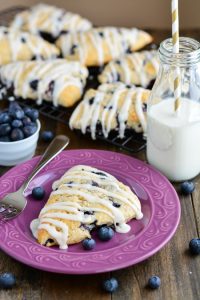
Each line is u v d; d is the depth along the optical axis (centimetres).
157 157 86
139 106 93
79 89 102
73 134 95
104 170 85
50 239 75
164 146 85
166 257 75
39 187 82
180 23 129
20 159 90
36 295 71
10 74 104
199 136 84
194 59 81
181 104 85
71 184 80
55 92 100
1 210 79
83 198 77
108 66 108
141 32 118
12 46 112
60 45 116
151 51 112
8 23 124
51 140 94
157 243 73
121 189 79
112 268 70
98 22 130
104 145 93
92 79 110
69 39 116
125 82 106
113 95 96
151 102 86
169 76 84
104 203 77
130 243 74
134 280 73
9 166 90
